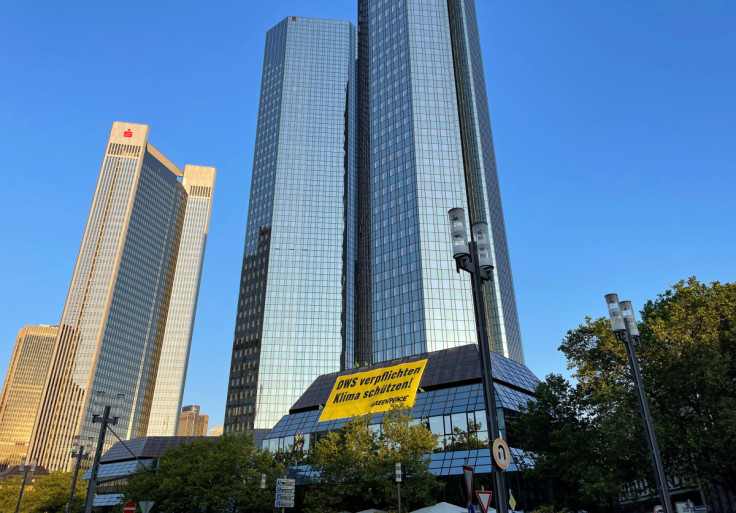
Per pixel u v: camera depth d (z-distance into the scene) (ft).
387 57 577.84
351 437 156.76
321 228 654.94
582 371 146.61
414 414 198.39
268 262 631.15
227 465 169.68
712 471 117.80
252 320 612.29
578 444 129.39
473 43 621.72
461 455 177.06
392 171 528.63
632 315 81.92
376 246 511.81
